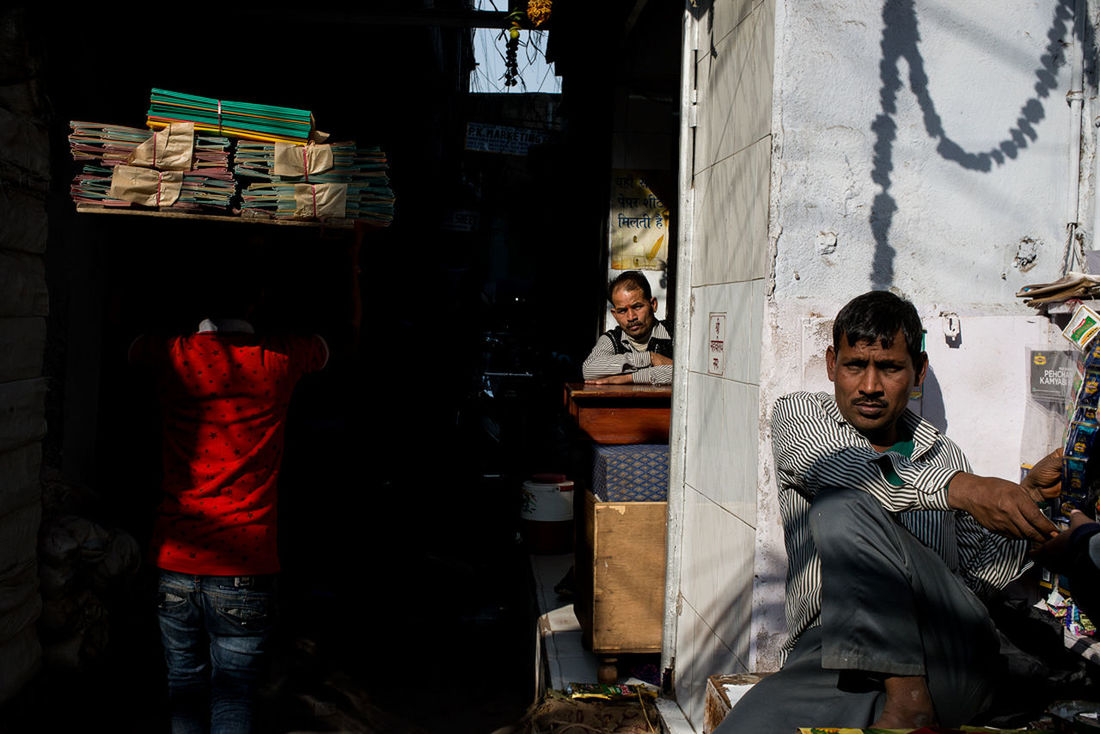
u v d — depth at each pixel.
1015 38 2.50
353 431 8.83
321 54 7.73
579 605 4.03
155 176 2.88
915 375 1.88
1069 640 2.13
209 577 2.85
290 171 2.95
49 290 4.43
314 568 6.28
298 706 4.08
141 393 5.43
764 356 2.39
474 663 4.76
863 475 1.71
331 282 3.34
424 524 7.57
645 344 4.81
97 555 3.96
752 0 2.59
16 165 3.35
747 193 2.59
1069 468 1.98
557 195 10.73
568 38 7.60
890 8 2.44
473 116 13.85
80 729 3.76
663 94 6.57
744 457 2.56
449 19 5.70
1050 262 2.53
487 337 14.77
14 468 3.30
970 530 1.93
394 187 9.64
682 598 3.25
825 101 2.40
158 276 3.75
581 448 4.05
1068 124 2.52
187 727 2.96
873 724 1.72
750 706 1.81
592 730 3.19
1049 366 2.41
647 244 6.71
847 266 2.42
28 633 3.46
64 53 4.51
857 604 1.63
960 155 2.47
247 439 2.90
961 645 1.72
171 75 6.09
